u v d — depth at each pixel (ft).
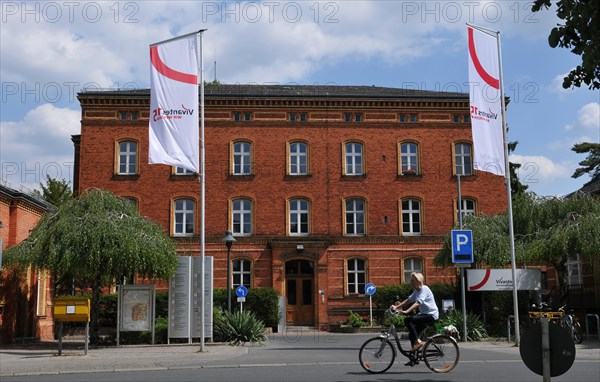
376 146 127.24
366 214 125.18
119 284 79.66
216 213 123.13
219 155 124.77
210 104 125.49
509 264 99.91
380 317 120.16
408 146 128.26
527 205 90.74
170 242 76.64
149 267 72.90
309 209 124.77
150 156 65.21
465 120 129.08
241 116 126.31
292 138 126.21
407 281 124.26
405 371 43.70
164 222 122.11
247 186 124.47
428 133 128.26
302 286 123.24
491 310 88.84
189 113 66.33
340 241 123.75
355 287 123.24
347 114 127.85
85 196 76.54
